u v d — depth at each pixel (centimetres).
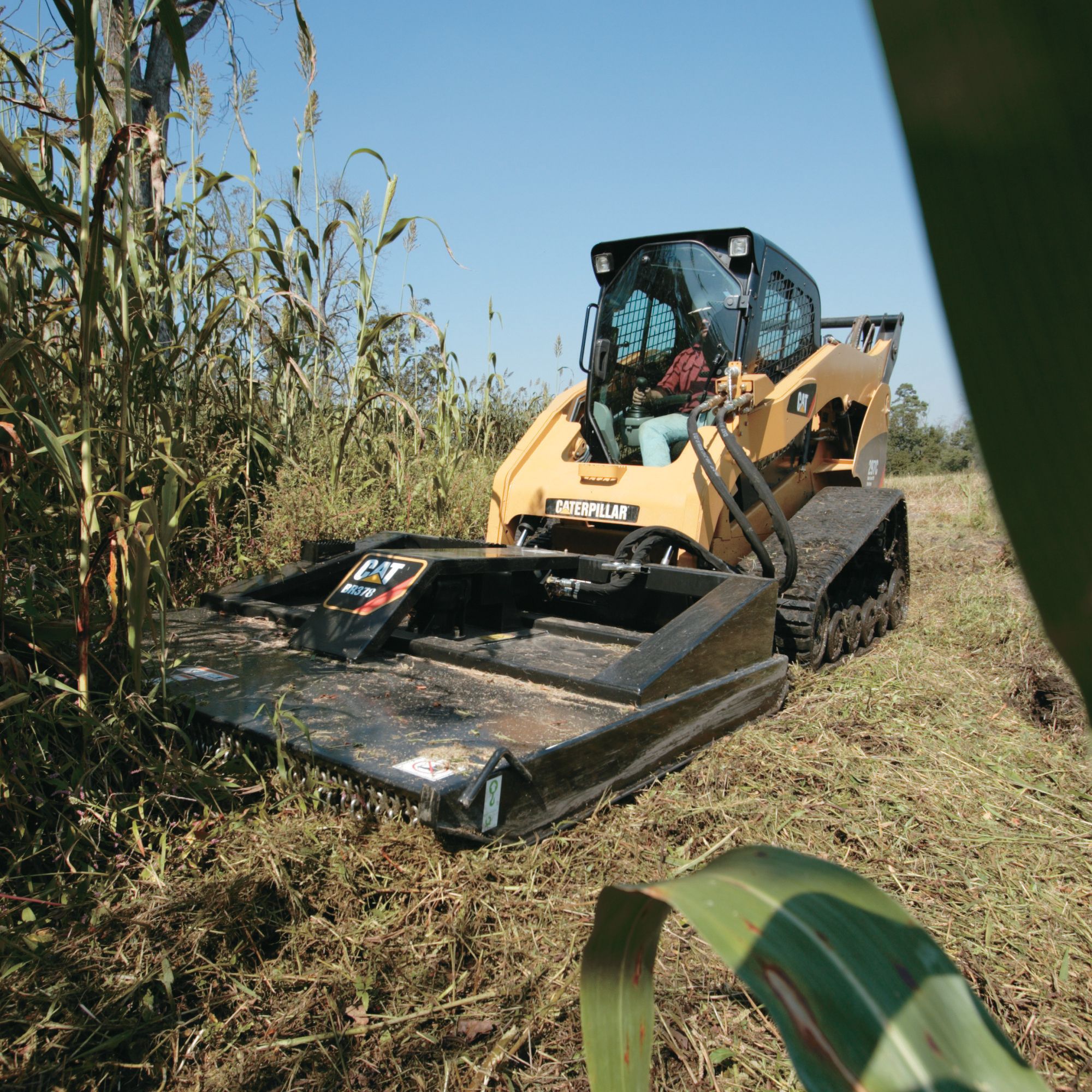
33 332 255
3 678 229
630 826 247
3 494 235
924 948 43
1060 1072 174
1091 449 20
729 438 385
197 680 279
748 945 42
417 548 405
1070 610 20
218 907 184
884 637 545
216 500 430
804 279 480
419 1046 160
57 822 215
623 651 342
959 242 19
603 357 453
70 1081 149
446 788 206
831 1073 40
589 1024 54
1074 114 19
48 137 295
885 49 18
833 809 279
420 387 713
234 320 510
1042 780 322
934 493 1355
